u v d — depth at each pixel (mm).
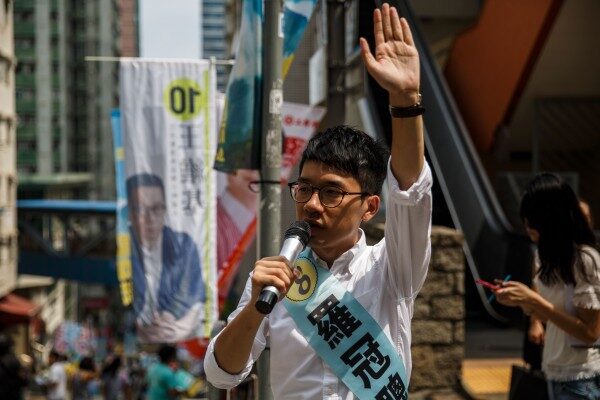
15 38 58969
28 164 59312
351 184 2061
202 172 6824
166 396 8320
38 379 14336
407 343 2139
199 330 6824
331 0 8055
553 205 3438
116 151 6980
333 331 2074
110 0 68500
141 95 6797
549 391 3551
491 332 7625
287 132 6602
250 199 7191
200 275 6820
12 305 26266
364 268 2154
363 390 2039
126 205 6934
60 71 59656
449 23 11961
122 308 59969
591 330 3373
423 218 2039
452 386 5438
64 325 26078
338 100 8078
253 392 3896
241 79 4207
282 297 1958
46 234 39719
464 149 8242
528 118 11070
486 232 7758
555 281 3475
